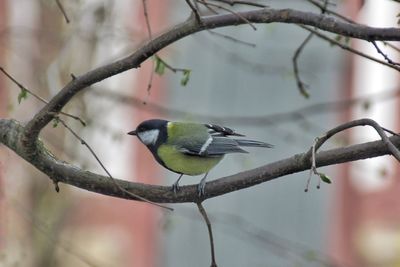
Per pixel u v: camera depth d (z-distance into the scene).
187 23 6.48
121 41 13.45
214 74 14.61
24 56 13.91
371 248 16.17
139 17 14.70
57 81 13.45
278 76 14.50
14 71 14.19
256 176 6.94
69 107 12.98
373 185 15.79
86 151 14.01
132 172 14.87
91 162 13.12
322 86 14.50
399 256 16.47
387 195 15.85
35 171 14.28
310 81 14.35
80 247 15.35
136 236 15.66
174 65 14.19
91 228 15.70
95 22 13.20
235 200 14.71
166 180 14.83
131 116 14.98
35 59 14.07
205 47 14.44
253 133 14.46
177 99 14.70
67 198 14.73
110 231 15.79
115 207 15.74
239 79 14.54
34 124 6.63
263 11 6.53
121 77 14.94
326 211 14.82
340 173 15.11
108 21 13.41
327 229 14.90
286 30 13.98
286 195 14.71
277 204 14.67
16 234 13.65
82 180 6.98
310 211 14.79
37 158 6.90
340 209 15.20
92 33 13.15
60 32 14.01
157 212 15.56
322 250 14.83
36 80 13.94
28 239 14.03
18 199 13.34
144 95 14.90
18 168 13.70
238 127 14.48
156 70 7.52
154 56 7.70
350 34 6.45
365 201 15.79
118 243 15.73
